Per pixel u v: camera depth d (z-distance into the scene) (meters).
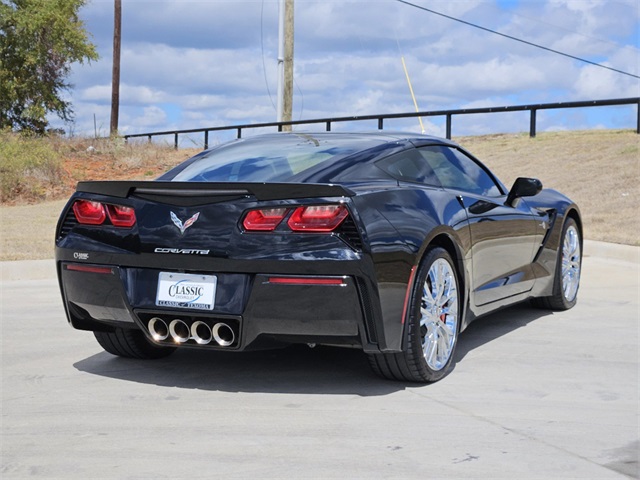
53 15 33.12
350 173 4.27
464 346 5.20
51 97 34.19
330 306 3.79
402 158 4.63
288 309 3.82
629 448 3.25
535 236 5.78
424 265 4.14
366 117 19.59
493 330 5.70
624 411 3.77
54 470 2.99
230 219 3.93
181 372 4.56
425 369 4.18
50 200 17.22
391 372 4.19
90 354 5.06
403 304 3.99
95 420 3.64
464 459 3.10
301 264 3.77
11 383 4.34
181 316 4.02
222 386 4.25
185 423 3.59
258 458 3.12
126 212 4.18
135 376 4.49
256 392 4.12
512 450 3.21
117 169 20.83
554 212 6.12
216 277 3.93
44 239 10.85
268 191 3.88
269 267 3.81
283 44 19.38
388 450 3.21
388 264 3.88
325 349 5.11
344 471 2.97
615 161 15.85
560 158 17.11
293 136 4.98
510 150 19.06
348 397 4.02
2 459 3.12
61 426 3.55
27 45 33.62
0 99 33.50
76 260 4.30
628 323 5.95
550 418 3.66
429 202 4.36
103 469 3.00
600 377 4.42
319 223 3.80
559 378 4.39
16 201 16.91
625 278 8.10
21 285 8.02
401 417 3.67
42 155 19.41
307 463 3.06
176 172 4.72
